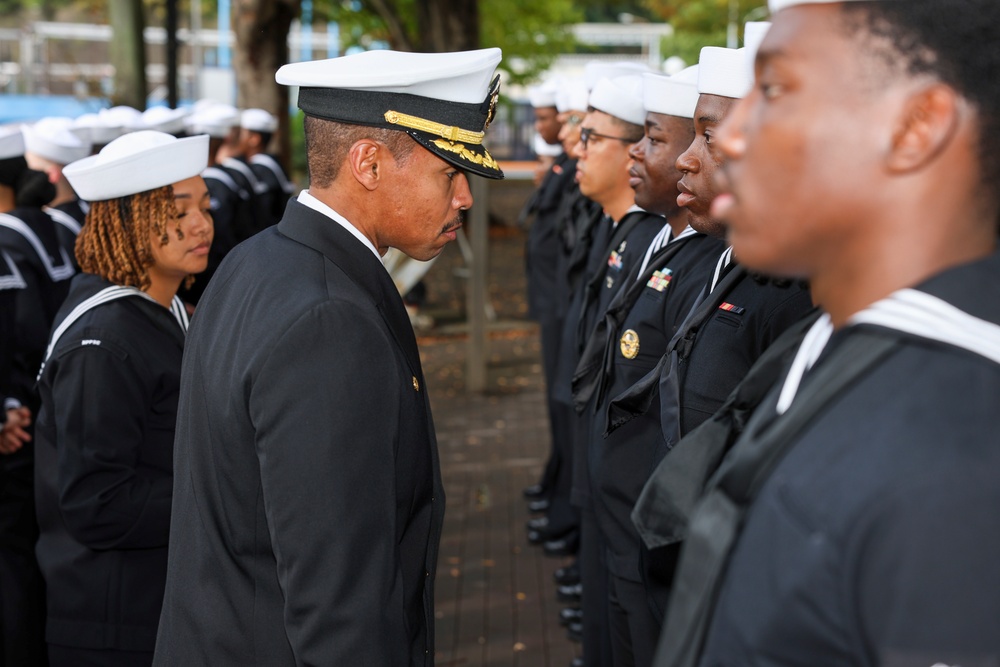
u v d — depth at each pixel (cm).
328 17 1441
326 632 165
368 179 182
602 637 323
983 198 92
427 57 186
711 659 94
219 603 180
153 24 2052
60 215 454
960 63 88
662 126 275
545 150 657
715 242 255
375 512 168
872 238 93
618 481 261
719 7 2642
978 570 79
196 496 183
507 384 840
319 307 168
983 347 86
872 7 90
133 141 262
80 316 261
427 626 194
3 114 1694
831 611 85
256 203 735
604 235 399
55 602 269
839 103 91
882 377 88
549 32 1769
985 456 81
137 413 257
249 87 1004
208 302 189
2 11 2681
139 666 266
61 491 251
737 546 94
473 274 802
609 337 272
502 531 541
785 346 120
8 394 346
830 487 86
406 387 180
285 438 164
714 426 125
